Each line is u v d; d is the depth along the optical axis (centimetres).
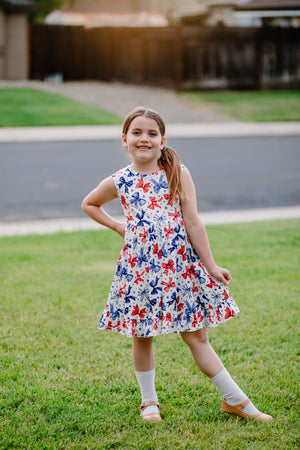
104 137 1394
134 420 272
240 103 1891
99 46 2192
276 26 2095
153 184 268
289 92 2131
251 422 268
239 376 312
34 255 540
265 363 325
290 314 394
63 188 909
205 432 261
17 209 786
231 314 270
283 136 1474
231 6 2502
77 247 573
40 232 662
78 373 315
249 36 2089
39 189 902
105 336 364
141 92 2000
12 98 1788
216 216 750
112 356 337
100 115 1644
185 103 1867
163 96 1955
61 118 1589
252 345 349
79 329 372
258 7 2244
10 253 547
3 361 327
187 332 273
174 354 340
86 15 3177
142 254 261
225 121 1655
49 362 327
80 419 271
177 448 248
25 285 452
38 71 2164
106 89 2034
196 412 278
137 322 264
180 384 305
